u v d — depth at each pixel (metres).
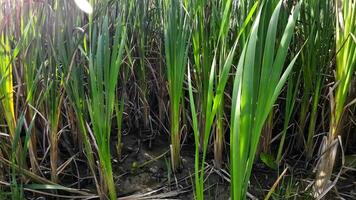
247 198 0.74
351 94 0.76
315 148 0.88
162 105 0.95
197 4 0.70
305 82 0.78
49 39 0.67
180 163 0.82
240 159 0.46
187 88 0.85
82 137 0.76
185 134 0.89
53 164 0.74
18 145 0.73
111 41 0.83
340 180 0.78
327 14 0.72
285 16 0.69
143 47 0.87
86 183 0.78
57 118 0.72
